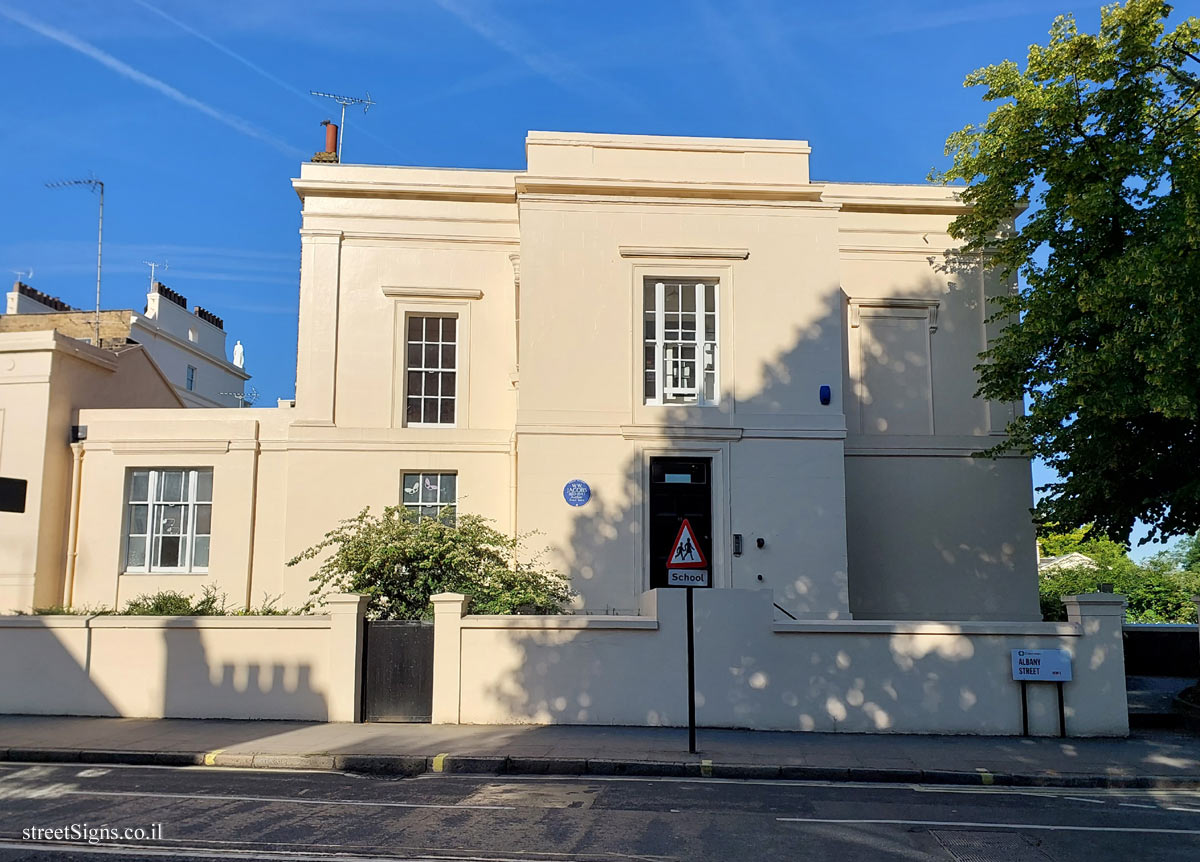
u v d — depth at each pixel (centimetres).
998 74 1700
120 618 1377
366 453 1922
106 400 2141
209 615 1475
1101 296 1424
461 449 1930
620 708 1315
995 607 1934
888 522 1944
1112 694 1305
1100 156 1569
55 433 1959
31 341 1958
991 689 1307
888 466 1959
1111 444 1514
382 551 1475
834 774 1066
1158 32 1535
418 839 743
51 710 1372
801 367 1722
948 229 1916
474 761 1076
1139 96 1538
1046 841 779
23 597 1883
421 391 1983
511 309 1981
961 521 1955
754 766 1073
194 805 852
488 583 1475
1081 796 989
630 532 1655
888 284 2014
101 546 1952
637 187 1734
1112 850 754
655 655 1325
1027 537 1956
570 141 1764
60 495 1966
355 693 1330
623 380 1700
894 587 1925
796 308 1738
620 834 773
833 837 779
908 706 1305
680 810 870
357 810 841
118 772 1038
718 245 1744
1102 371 1451
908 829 812
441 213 1995
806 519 1680
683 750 1149
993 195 1741
